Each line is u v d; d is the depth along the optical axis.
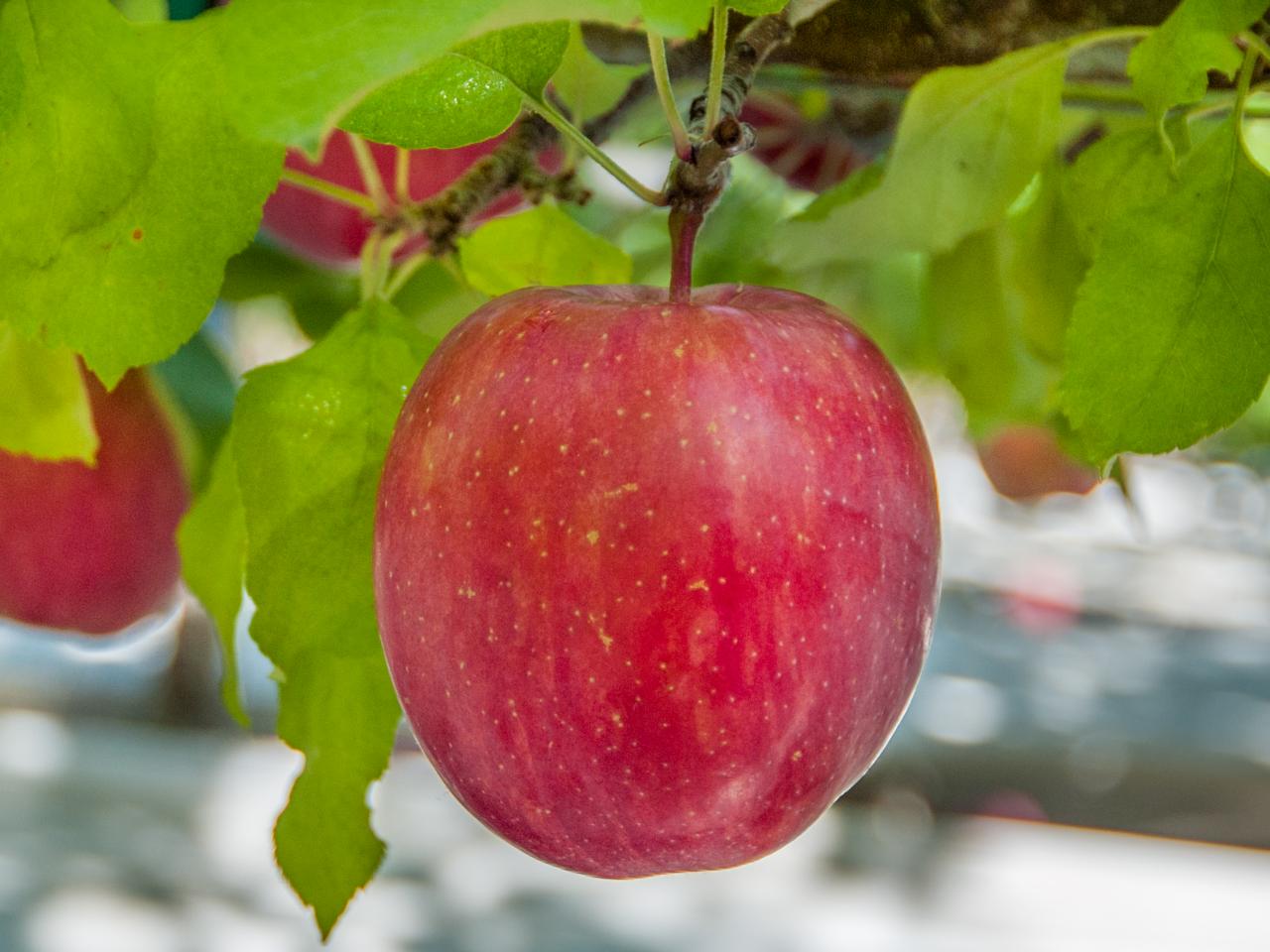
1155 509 7.46
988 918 3.01
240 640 3.73
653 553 0.51
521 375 0.52
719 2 0.50
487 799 0.53
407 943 2.77
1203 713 4.64
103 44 0.51
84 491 0.70
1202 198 0.53
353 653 0.57
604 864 0.54
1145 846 3.66
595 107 0.61
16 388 0.60
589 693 0.51
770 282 0.72
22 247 0.52
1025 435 0.89
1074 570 6.54
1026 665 5.07
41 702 3.88
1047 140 0.60
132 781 3.41
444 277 0.66
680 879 3.16
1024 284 0.67
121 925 2.76
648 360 0.51
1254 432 2.83
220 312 0.74
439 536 0.52
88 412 0.61
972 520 6.86
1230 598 6.36
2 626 0.73
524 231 0.60
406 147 0.51
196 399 0.70
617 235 0.74
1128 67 0.54
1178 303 0.53
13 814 3.21
